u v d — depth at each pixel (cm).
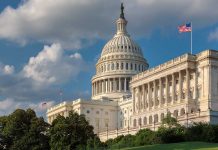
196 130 10000
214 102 13775
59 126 11394
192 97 14462
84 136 11512
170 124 10694
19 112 12594
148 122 16200
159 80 15875
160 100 15650
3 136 12438
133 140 10800
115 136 14188
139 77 17375
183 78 14850
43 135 12175
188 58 14462
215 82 13988
